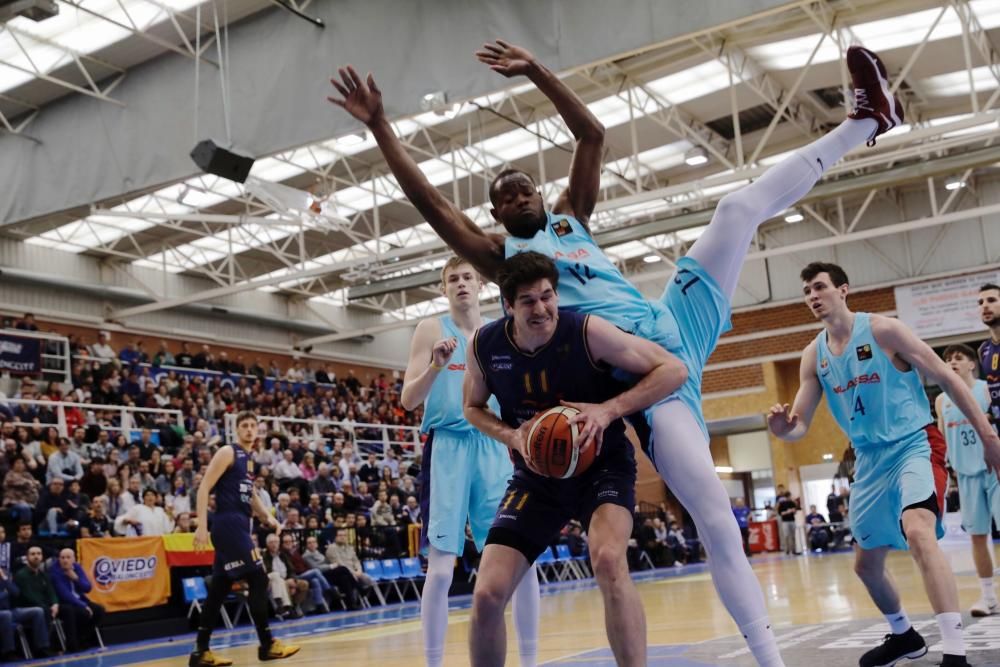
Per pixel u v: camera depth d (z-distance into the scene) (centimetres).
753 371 2933
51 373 2075
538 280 303
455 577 1694
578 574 2047
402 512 1722
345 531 1511
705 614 824
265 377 2600
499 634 307
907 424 425
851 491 444
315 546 1438
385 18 1141
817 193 1862
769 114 2205
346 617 1278
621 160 2323
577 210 383
